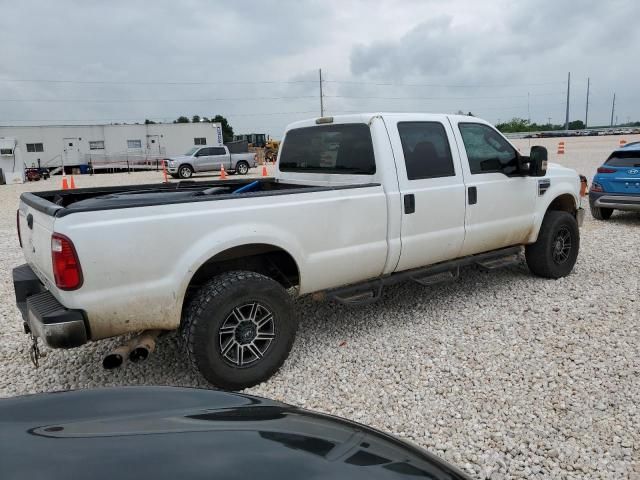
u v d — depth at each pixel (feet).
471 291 18.47
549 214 19.30
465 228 16.24
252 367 11.96
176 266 11.03
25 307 12.00
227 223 11.56
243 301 11.61
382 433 6.15
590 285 18.67
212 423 5.65
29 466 4.50
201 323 11.16
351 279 14.12
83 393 6.63
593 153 96.43
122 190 16.55
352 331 15.30
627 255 23.11
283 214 12.34
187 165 93.15
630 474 8.73
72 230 9.91
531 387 11.65
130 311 10.65
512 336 14.38
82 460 4.61
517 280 19.58
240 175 97.86
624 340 13.80
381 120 14.67
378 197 14.06
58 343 10.05
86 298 10.16
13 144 93.40
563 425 10.14
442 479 5.19
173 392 6.82
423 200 15.01
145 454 4.75
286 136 17.95
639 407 10.64
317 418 6.27
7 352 14.64
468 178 16.26
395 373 12.57
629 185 30.66
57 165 127.85
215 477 4.45
